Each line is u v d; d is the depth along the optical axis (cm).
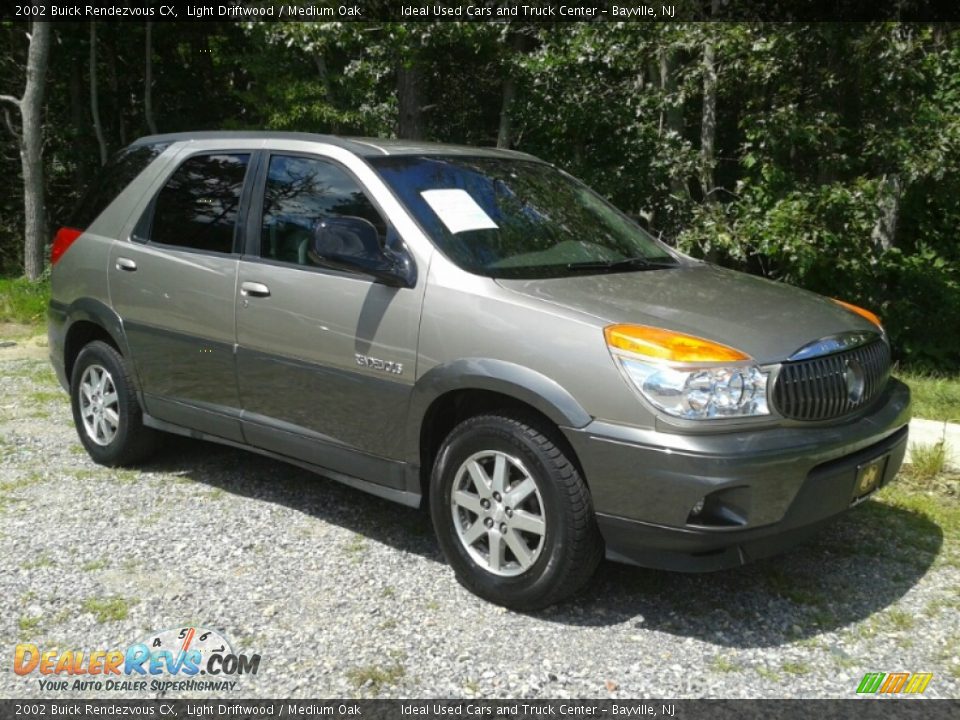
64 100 2478
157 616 371
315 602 383
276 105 1888
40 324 1123
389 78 1658
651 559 347
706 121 1233
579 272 414
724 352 338
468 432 378
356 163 433
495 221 428
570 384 348
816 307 401
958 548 441
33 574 407
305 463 449
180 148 517
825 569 417
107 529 456
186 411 493
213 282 466
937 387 787
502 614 373
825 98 1089
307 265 433
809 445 340
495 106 1477
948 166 1094
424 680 327
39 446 591
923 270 1223
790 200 1068
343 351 414
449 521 390
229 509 484
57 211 2458
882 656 346
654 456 331
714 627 365
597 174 1247
